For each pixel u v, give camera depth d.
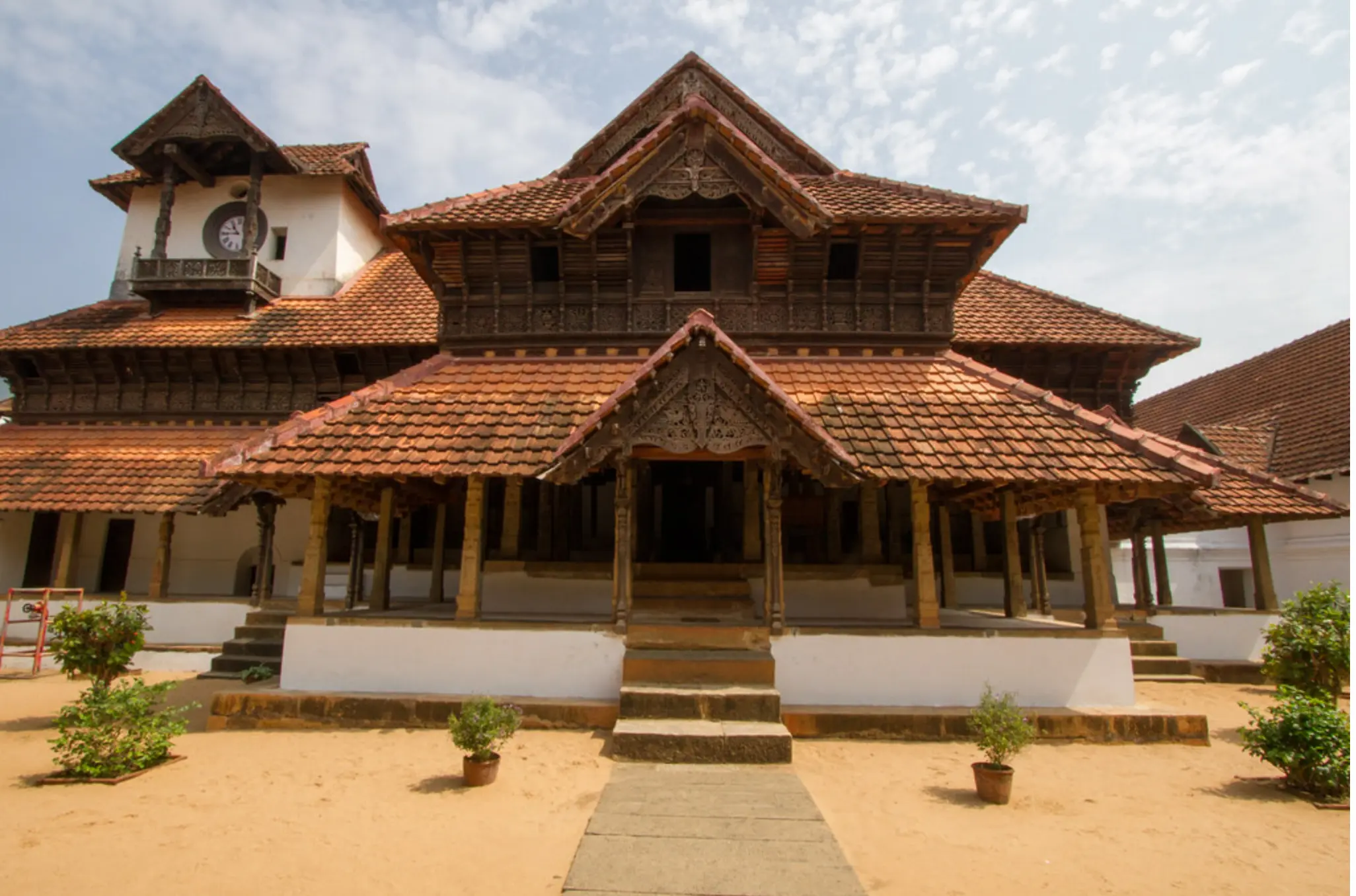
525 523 15.21
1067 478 9.22
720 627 9.54
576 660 9.46
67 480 16.25
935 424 10.37
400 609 12.38
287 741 8.48
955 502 13.96
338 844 5.54
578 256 12.50
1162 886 5.05
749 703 8.44
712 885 4.90
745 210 12.43
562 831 5.84
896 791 6.94
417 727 9.03
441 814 6.18
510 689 9.41
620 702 8.52
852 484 9.07
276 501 15.66
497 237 12.47
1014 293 18.38
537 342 12.52
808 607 12.88
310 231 21.58
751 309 12.55
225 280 19.34
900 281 12.68
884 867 5.26
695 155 11.60
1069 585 16.09
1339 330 22.41
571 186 13.70
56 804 6.39
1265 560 15.34
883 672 9.36
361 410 10.72
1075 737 8.80
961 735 8.74
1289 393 22.19
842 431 10.16
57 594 15.95
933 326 12.53
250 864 5.18
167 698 11.58
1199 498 13.49
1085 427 10.25
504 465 9.56
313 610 9.93
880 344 12.40
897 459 9.53
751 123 14.95
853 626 10.13
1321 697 9.30
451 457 9.73
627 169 11.44
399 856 5.32
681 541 15.68
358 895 4.74
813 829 5.88
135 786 6.89
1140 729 8.81
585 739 8.47
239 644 13.76
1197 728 8.80
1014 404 10.89
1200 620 15.05
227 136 19.75
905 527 15.97
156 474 16.53
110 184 21.75
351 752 8.05
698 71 15.05
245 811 6.25
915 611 9.94
